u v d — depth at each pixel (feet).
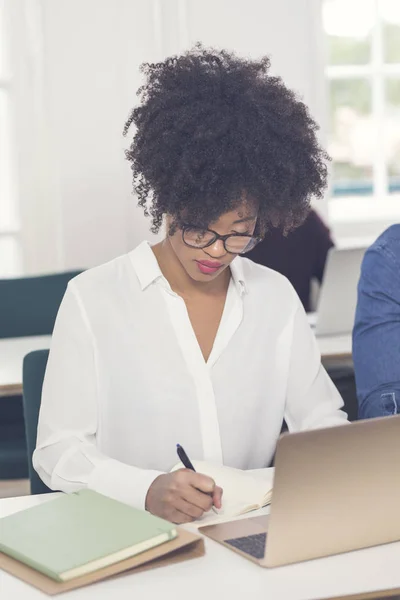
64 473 5.81
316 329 10.58
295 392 6.76
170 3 14.46
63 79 14.17
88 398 6.13
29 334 11.45
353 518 4.80
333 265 10.28
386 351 6.74
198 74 5.97
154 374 6.28
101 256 14.60
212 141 5.66
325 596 4.35
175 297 6.35
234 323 6.46
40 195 14.53
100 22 14.21
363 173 16.30
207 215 5.63
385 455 4.77
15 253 14.61
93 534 4.75
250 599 4.32
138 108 6.20
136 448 6.33
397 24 16.05
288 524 4.63
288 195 6.05
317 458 4.59
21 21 14.07
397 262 6.93
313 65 15.15
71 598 4.34
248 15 14.74
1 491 13.55
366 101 16.08
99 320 6.24
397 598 4.99
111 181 14.48
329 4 15.62
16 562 4.67
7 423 10.83
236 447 6.54
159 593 4.39
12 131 14.33
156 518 4.90
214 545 4.95
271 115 5.90
